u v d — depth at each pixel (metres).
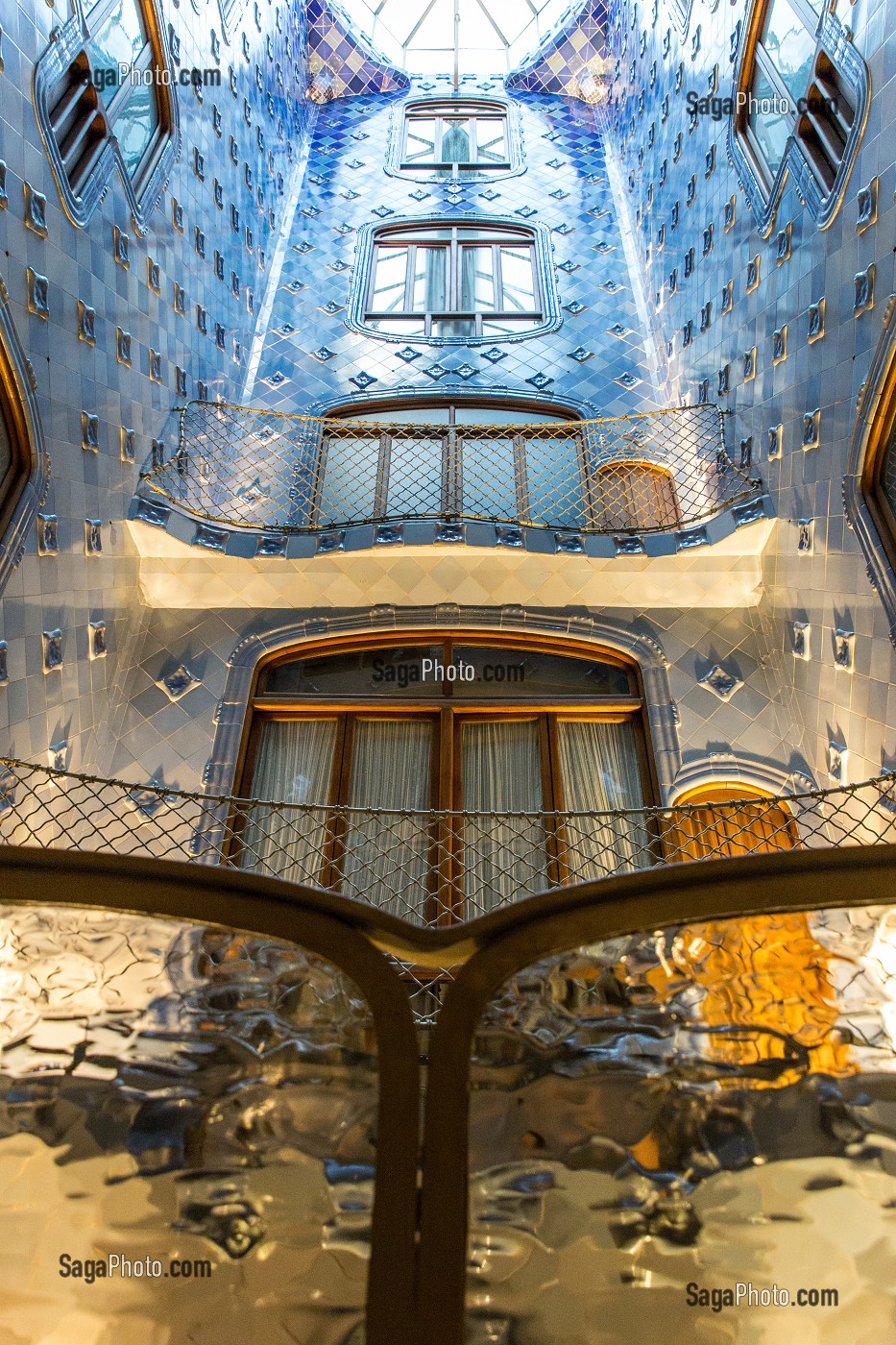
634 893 1.95
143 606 6.64
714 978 1.93
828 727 5.60
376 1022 1.76
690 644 6.70
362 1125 1.72
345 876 5.66
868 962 1.93
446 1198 1.51
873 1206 1.69
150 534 6.38
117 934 2.01
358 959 1.87
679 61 9.30
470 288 10.37
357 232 11.00
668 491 7.82
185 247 7.69
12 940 2.01
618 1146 1.72
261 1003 1.90
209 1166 1.71
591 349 9.48
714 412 7.48
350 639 6.91
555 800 6.12
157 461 6.69
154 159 7.04
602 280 10.35
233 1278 1.58
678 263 8.93
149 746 6.13
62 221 5.36
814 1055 1.85
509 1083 1.76
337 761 6.27
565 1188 1.66
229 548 6.58
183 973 1.96
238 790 6.15
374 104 13.50
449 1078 1.68
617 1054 1.83
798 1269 1.62
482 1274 1.56
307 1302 1.54
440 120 13.12
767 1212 1.68
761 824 5.95
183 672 6.49
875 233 5.03
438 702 6.47
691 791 6.16
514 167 12.16
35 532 4.97
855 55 5.32
